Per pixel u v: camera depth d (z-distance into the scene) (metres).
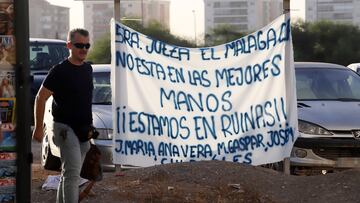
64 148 7.55
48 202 8.76
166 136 9.84
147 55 9.81
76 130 7.57
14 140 7.11
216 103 9.88
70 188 7.54
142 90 9.81
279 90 9.90
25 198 7.17
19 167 7.13
